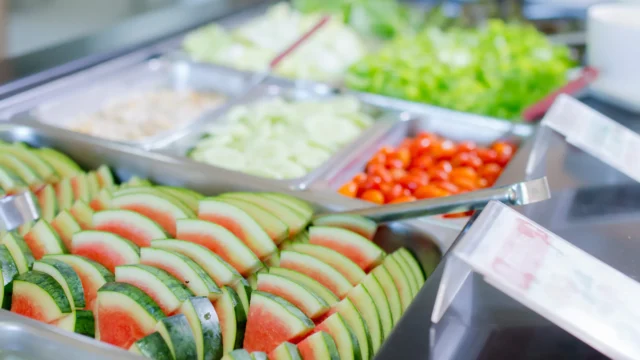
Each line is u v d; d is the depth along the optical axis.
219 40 2.35
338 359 0.93
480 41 2.54
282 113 1.90
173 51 2.27
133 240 1.18
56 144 1.56
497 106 2.03
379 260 1.18
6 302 1.03
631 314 0.87
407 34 2.66
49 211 1.34
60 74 1.90
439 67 2.20
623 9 2.06
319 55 2.42
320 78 2.27
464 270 0.91
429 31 2.53
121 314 0.97
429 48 2.40
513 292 0.83
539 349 0.87
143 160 1.47
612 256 1.13
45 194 1.38
